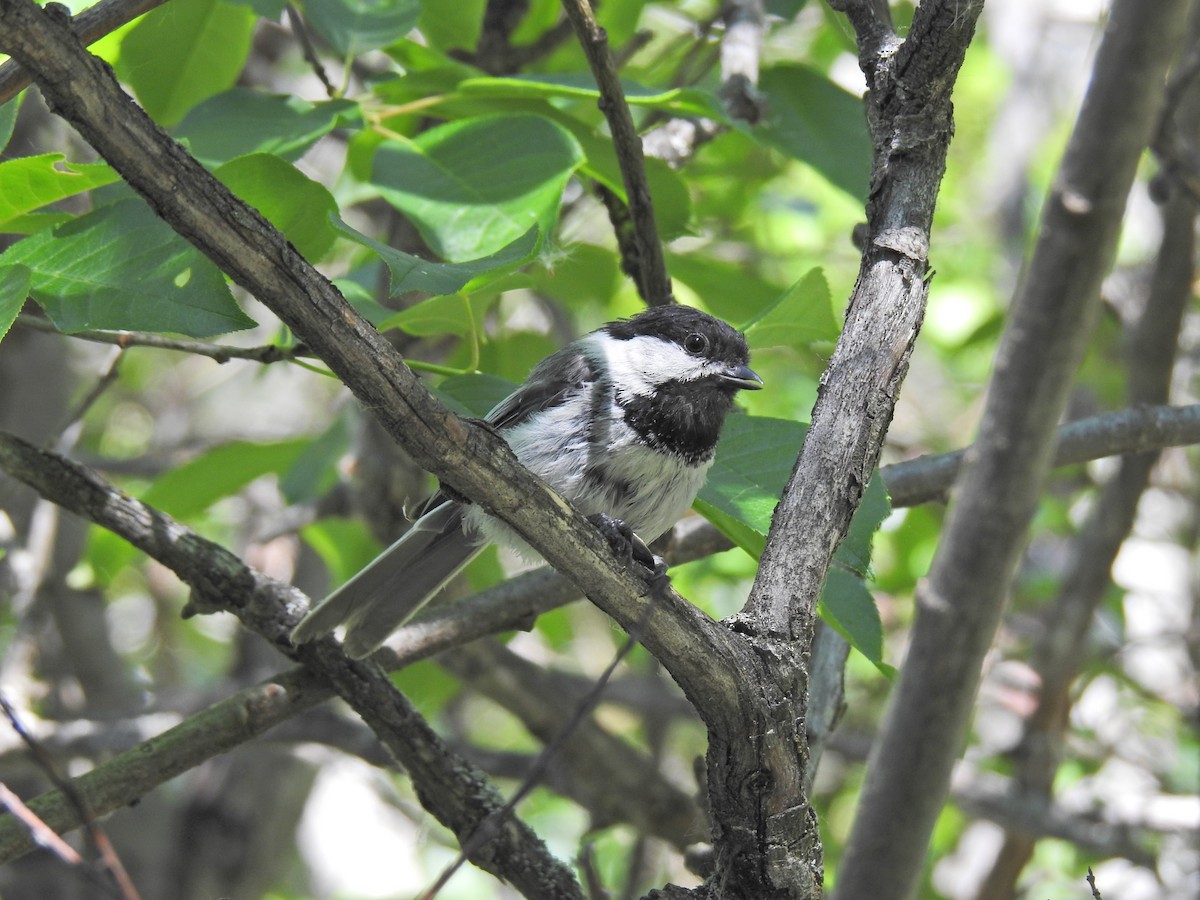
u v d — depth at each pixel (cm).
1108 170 802
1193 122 1255
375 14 848
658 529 792
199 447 1496
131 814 1402
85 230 627
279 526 1217
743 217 1517
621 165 798
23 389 1340
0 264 614
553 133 765
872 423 600
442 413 521
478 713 1962
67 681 1399
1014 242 1794
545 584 842
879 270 615
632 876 1169
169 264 608
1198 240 1399
